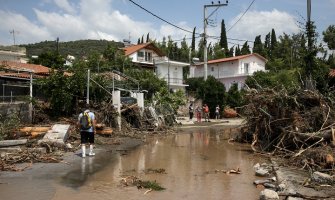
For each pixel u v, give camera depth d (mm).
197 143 19656
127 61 45812
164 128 26844
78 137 17484
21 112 19969
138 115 24875
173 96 42125
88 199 8258
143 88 40656
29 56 57062
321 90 22578
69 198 8305
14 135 16266
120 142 18719
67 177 10391
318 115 15438
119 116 22219
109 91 25500
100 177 10531
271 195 8273
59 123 20344
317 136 13867
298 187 9289
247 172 11688
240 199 8492
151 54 60938
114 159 13695
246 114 19609
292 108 16391
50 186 9312
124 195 8648
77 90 22375
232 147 18031
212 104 43750
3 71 25656
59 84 21844
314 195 8547
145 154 15281
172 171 11719
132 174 11094
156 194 8812
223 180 10477
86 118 13703
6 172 10844
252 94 18750
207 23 41719
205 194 8898
